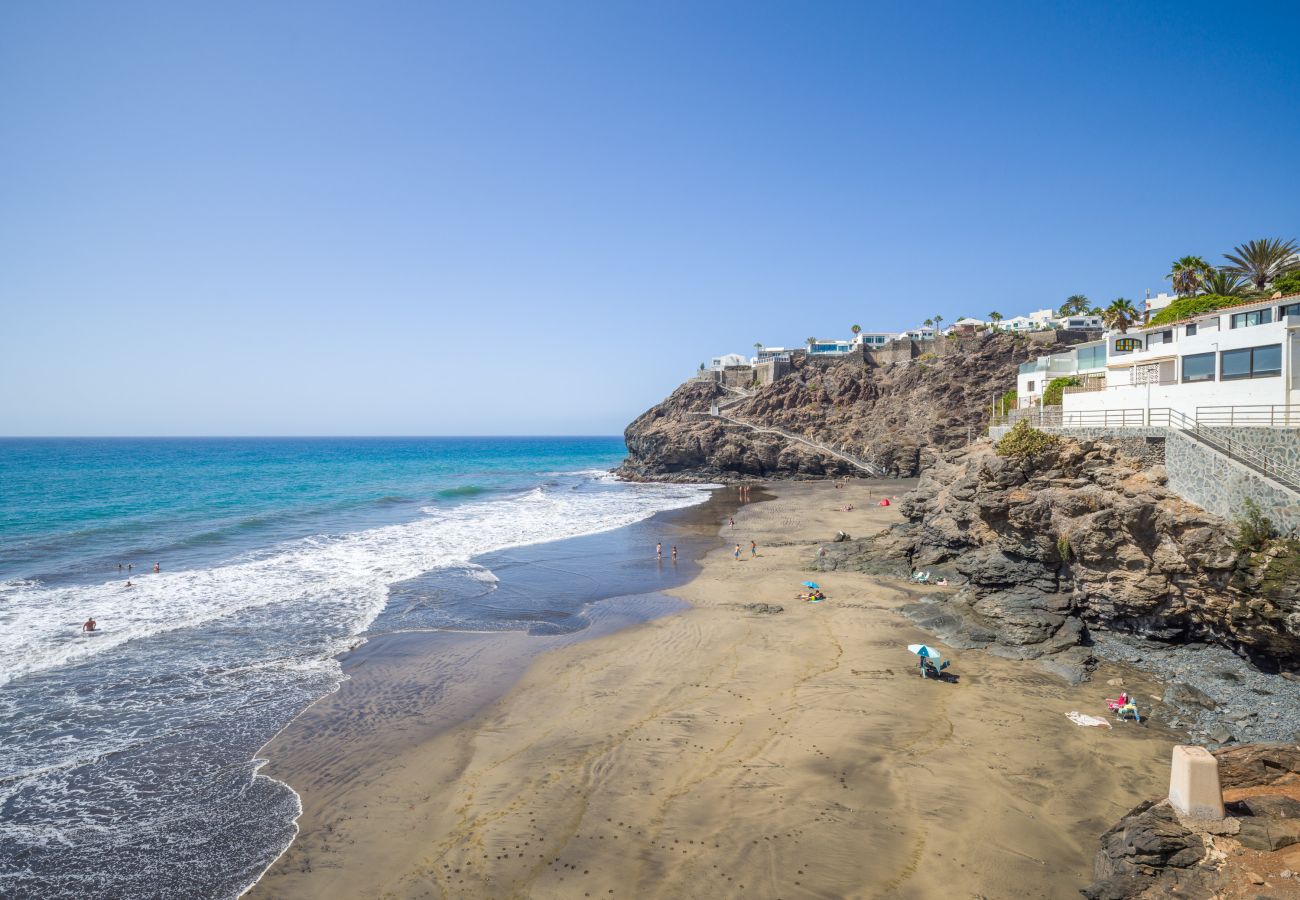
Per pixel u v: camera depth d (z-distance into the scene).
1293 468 21.72
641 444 116.81
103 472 109.88
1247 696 19.95
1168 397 28.06
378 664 24.64
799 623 28.91
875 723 19.39
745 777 16.70
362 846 14.30
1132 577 24.44
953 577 34.19
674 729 19.30
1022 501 27.98
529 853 13.98
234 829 14.88
